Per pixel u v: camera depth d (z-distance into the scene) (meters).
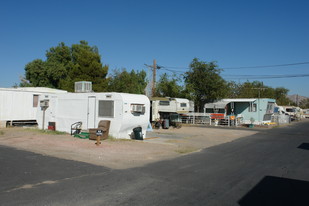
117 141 13.54
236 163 9.51
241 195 5.96
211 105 32.91
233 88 54.66
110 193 5.86
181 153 11.45
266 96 60.31
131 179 7.05
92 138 13.76
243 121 32.31
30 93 21.31
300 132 22.80
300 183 7.01
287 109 57.22
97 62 32.59
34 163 8.55
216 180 7.16
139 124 15.38
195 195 5.89
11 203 5.12
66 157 9.62
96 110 15.24
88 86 16.97
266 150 12.73
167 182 6.86
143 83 47.34
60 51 40.72
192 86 32.38
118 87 36.31
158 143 13.88
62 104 17.06
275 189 6.45
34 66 38.19
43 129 17.88
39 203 5.15
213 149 12.88
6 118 19.89
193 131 21.88
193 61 33.38
